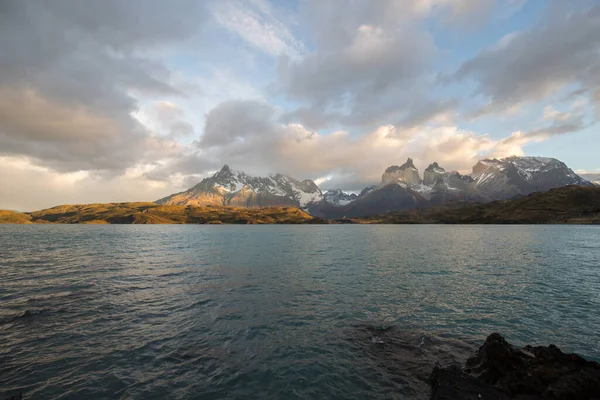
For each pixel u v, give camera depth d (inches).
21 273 1662.2
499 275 1662.2
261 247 3449.8
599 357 684.7
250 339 784.9
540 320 929.5
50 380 576.4
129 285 1390.3
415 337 799.7
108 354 689.0
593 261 2185.0
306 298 1182.9
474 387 525.7
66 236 5216.5
